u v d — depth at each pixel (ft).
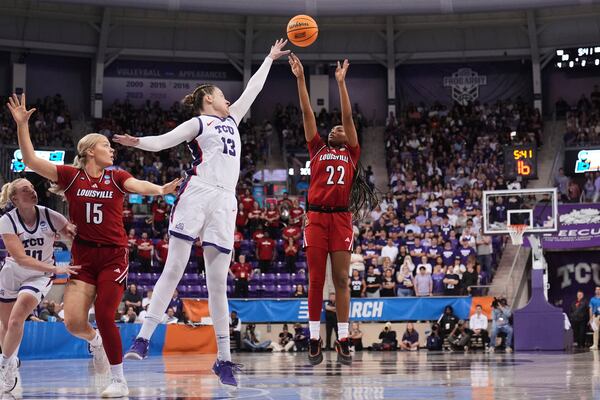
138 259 75.92
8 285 21.86
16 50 107.96
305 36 24.88
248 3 95.61
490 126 105.50
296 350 66.54
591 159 96.78
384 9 96.27
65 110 104.68
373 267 70.74
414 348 65.57
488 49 112.06
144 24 109.50
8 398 18.28
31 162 19.06
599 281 76.95
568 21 108.27
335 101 114.11
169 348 60.13
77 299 19.04
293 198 94.38
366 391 19.06
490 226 57.21
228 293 73.61
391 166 100.83
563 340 54.85
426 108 113.29
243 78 113.39
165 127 106.32
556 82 111.34
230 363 20.06
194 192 19.58
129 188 19.35
